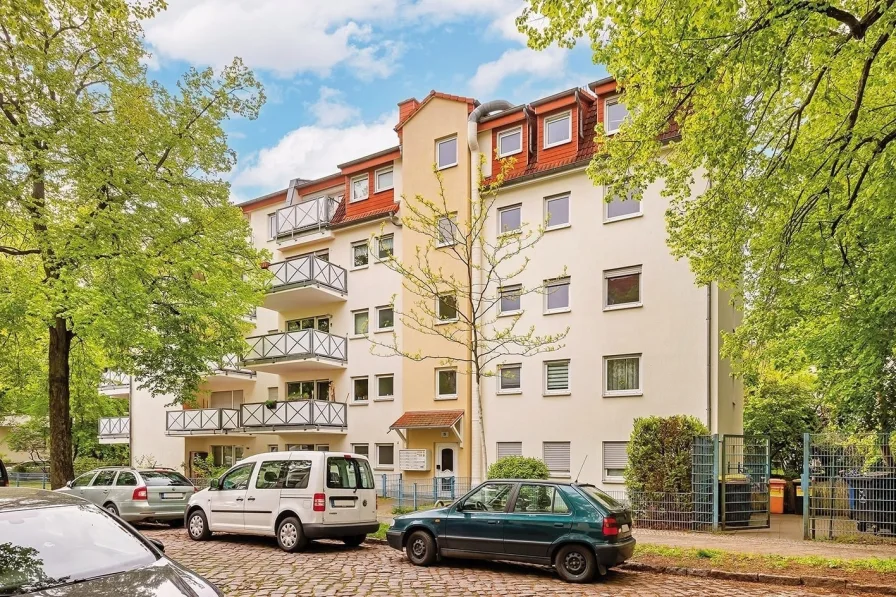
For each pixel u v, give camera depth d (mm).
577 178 21594
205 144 18297
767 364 22984
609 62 10930
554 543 9570
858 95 10617
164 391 20500
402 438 24453
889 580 9281
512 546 9930
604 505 9664
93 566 4840
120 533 5375
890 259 12203
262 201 31656
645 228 20156
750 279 14312
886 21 9016
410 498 20797
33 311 14859
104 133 15547
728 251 12391
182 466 31266
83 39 16266
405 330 25172
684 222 13031
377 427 25766
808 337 17453
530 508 10039
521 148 23156
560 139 22562
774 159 11523
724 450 15180
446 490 20734
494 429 22578
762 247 13086
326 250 28625
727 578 9852
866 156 11703
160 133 17156
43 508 5359
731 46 9641
